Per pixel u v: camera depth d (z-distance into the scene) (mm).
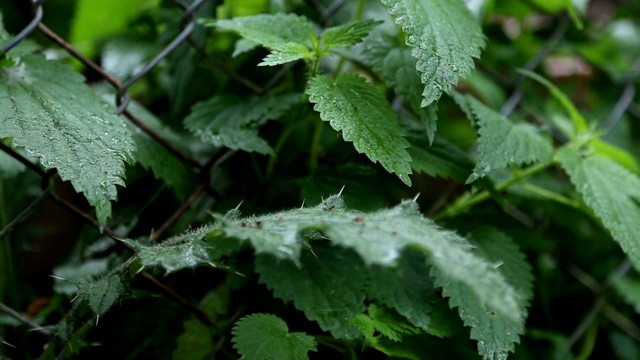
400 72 634
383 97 599
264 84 729
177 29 737
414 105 622
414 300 629
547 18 956
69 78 611
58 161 565
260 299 662
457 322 641
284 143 701
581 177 654
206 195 695
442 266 506
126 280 565
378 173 692
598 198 647
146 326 666
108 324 663
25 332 664
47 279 749
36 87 598
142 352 665
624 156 707
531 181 764
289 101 672
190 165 677
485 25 872
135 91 762
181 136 723
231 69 718
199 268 695
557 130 822
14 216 713
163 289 634
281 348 585
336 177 665
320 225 524
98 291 563
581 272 799
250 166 692
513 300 504
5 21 787
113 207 692
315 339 628
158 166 646
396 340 609
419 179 778
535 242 745
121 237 647
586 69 973
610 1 1186
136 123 649
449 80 580
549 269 804
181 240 567
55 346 612
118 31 783
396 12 583
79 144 577
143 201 697
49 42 799
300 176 691
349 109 590
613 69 943
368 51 642
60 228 770
